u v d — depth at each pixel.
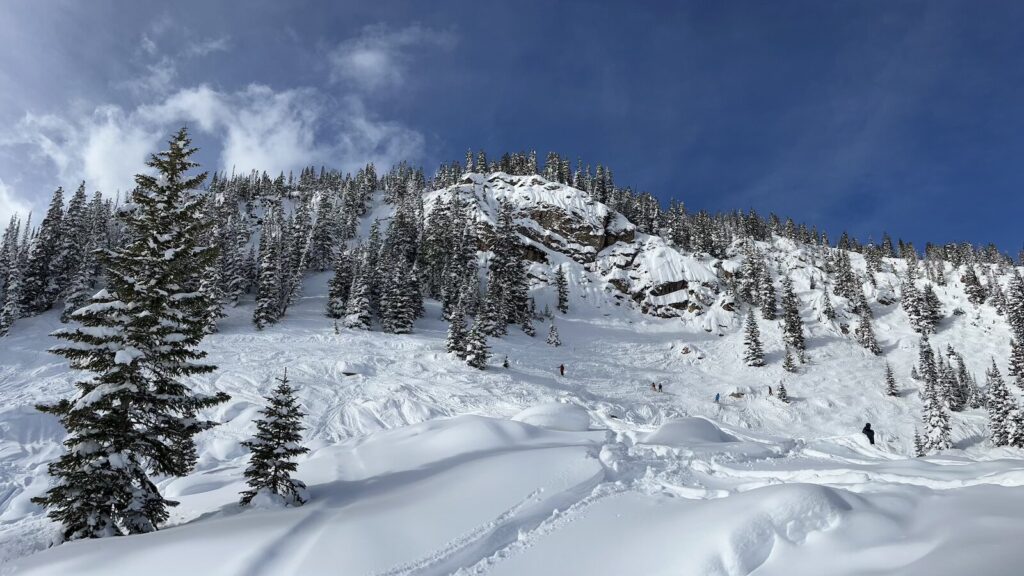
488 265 88.00
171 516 14.03
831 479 10.71
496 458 12.98
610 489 11.03
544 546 8.47
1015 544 5.69
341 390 35.09
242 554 8.43
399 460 15.55
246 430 25.89
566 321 77.06
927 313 76.69
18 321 48.06
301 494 12.89
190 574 8.16
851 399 54.06
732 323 80.00
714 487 10.89
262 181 135.00
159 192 14.49
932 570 5.60
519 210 107.50
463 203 106.69
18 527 14.74
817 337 73.88
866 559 6.34
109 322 13.46
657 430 18.27
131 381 12.98
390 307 57.56
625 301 88.19
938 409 43.22
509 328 66.50
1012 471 8.67
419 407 32.41
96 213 69.94
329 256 84.31
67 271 55.06
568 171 134.25
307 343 48.66
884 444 45.97
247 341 47.28
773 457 15.30
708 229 121.12
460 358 46.22
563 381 46.03
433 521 9.51
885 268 116.50
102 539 10.59
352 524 9.41
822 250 134.12
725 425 22.08
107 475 11.98
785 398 52.28
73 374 34.81
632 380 52.28
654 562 7.32
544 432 17.05
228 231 75.81
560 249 98.88
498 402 35.25
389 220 112.75
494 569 7.93
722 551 6.97
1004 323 75.94
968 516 6.87
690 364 64.25
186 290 14.96
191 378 33.88
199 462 21.22
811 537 7.00
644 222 118.12
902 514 7.46
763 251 118.25
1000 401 42.91
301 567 7.96
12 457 21.47
